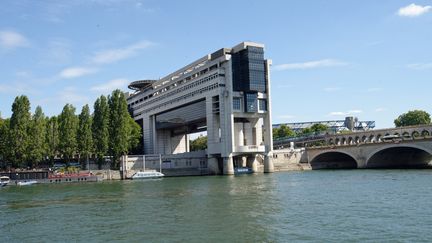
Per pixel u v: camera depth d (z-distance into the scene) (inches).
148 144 7608.3
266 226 1608.0
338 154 6525.6
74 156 6186.0
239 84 5738.2
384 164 5826.8
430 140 4761.3
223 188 3233.3
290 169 6348.4
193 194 2839.6
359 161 5753.0
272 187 3181.6
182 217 1872.5
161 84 7416.3
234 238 1435.8
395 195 2369.6
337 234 1439.5
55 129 5762.8
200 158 6102.4
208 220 1771.7
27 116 5221.5
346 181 3489.2
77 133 5467.5
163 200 2549.2
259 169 6254.9
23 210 2284.7
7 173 4749.0
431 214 1739.7
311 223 1637.6
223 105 5743.1
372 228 1513.3
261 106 5885.8
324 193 2625.5
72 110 5649.6
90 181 4960.6
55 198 2866.6
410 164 6156.5
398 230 1469.0
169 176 5718.5
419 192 2453.2
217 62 5807.1
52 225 1798.7
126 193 3093.0
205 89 6038.4
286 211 1946.4
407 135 5802.2
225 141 5693.9
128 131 5693.9
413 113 7854.3
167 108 7012.8
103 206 2349.9
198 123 6919.3
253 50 5698.8
